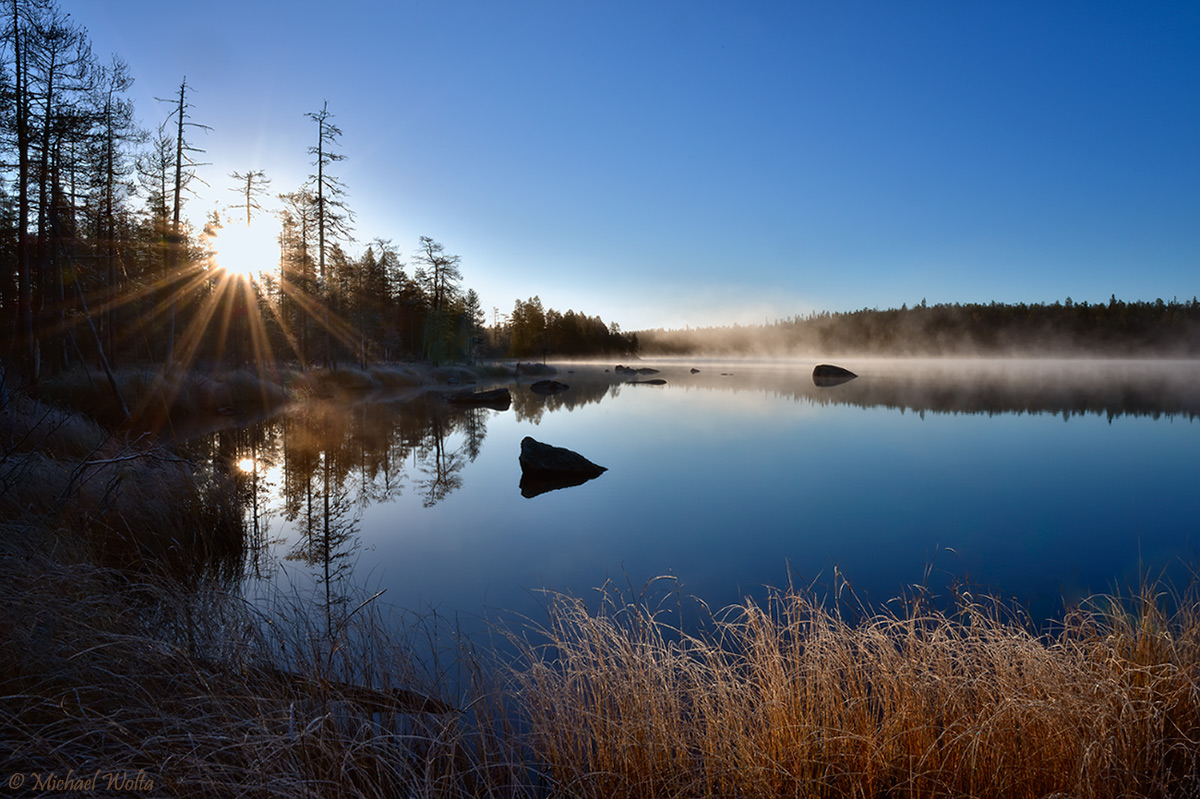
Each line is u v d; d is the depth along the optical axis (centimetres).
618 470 1156
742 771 256
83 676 270
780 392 3219
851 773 250
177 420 1688
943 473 1097
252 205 2814
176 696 268
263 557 642
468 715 311
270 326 3353
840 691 280
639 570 600
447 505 895
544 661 382
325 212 2802
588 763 269
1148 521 768
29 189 1700
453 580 572
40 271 1727
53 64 1577
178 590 392
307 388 2633
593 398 2966
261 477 1081
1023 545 671
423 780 249
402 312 4631
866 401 2603
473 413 2241
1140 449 1338
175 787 206
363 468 1180
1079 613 364
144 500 625
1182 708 265
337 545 693
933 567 598
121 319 2445
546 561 633
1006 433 1602
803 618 440
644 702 280
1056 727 247
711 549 668
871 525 762
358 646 351
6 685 247
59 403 1279
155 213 2325
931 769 252
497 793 258
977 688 272
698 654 386
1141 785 238
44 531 457
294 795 210
